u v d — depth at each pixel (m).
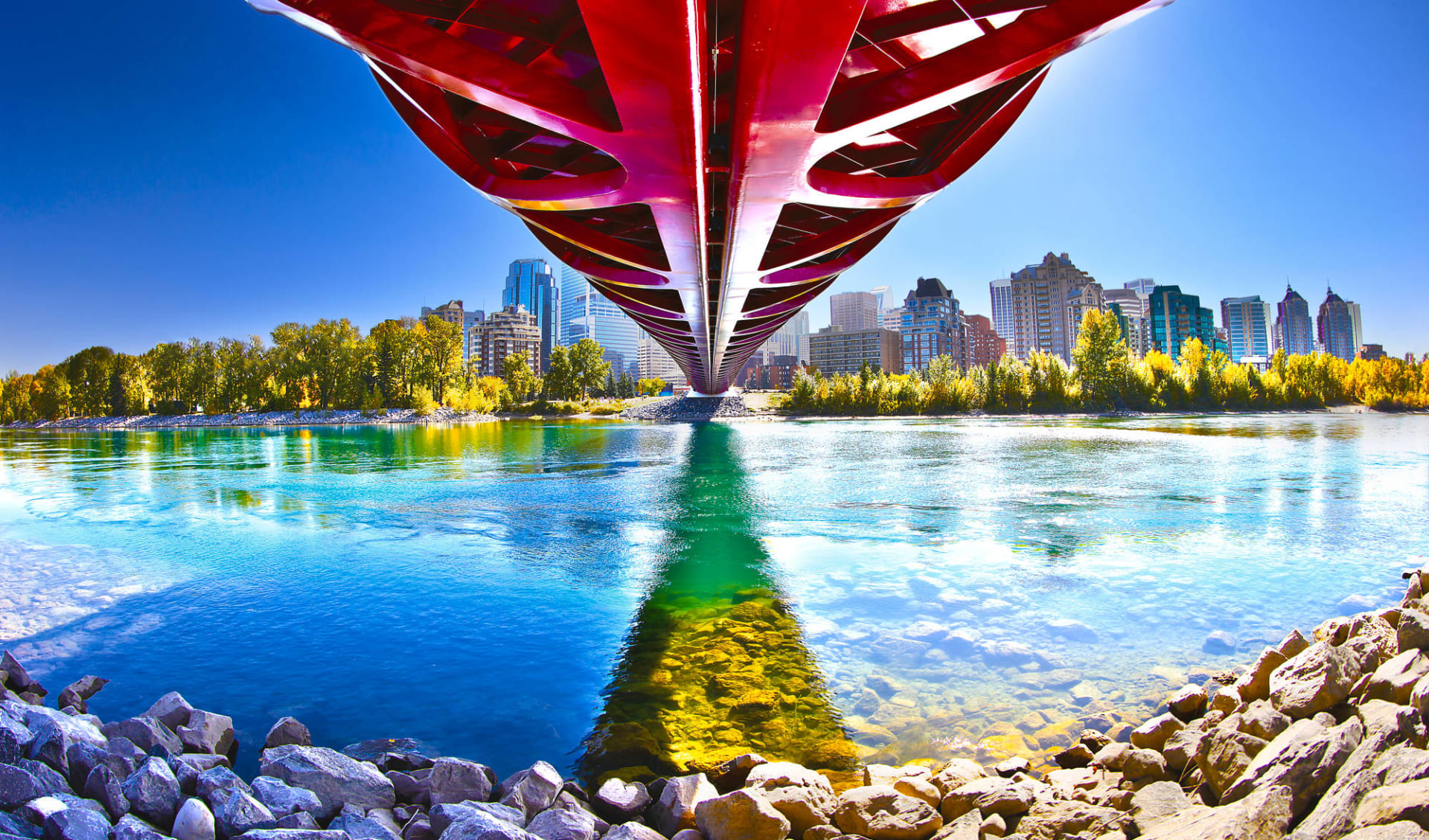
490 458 36.06
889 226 17.11
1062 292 194.75
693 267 16.42
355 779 4.66
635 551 13.86
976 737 5.71
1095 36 6.88
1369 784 3.20
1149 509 18.00
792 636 8.45
